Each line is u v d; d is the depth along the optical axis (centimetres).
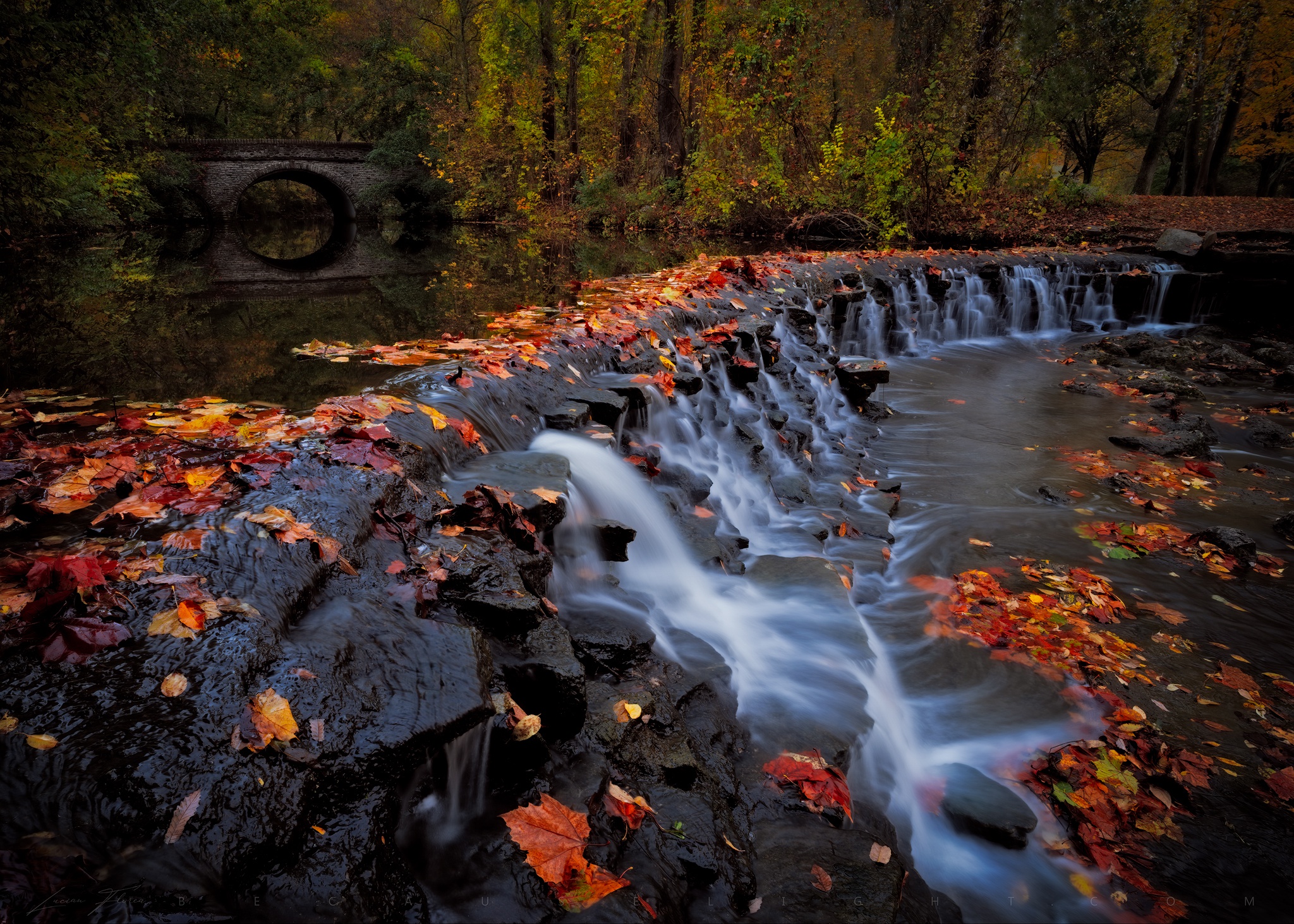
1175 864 283
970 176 1867
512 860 182
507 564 247
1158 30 2428
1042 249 1558
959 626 434
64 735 144
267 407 362
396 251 1595
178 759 144
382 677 181
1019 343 1290
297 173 3397
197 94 3725
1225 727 360
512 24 2691
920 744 343
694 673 304
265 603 186
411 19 4434
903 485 659
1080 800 306
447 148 3225
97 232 1708
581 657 279
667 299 690
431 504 267
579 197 2661
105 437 303
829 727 302
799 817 255
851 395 838
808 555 473
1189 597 482
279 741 153
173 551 196
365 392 340
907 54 2128
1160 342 1221
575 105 2833
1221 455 779
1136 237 1702
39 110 1215
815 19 2144
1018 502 625
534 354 453
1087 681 387
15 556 192
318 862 145
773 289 927
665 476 457
